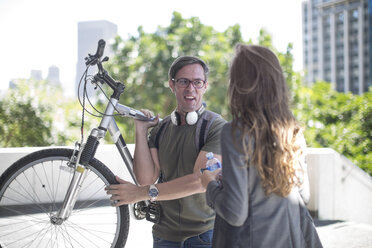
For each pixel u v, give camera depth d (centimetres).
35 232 286
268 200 130
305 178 143
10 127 597
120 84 205
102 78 203
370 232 357
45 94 616
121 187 186
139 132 202
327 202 403
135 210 217
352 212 397
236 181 126
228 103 136
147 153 200
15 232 313
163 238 190
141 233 355
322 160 402
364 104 545
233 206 125
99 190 290
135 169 201
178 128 187
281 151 127
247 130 128
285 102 134
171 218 187
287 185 128
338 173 400
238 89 132
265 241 129
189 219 182
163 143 192
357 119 532
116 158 404
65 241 310
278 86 132
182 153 183
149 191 178
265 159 129
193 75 181
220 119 181
